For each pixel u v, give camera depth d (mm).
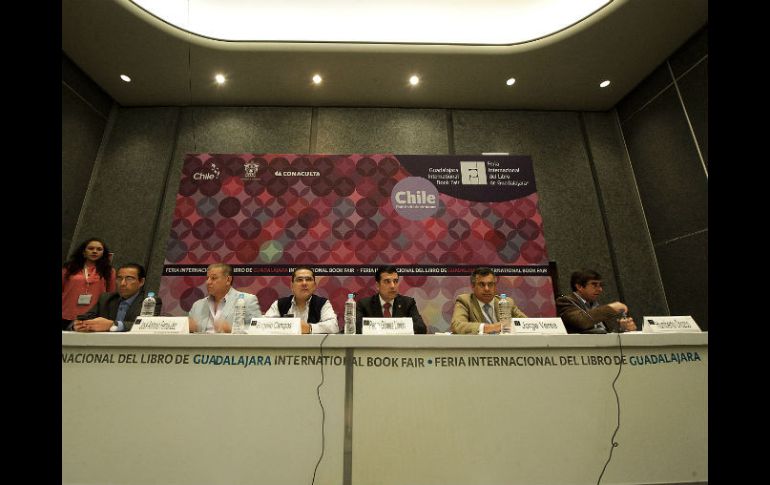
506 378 1365
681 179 3721
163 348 1348
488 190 4105
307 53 3828
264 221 3934
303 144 4395
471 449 1304
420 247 3898
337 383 1340
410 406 1328
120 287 2445
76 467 1238
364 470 1273
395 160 4188
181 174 4195
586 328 1947
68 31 3516
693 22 3473
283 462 1274
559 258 4109
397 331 1518
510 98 4465
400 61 3924
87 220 3992
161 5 3578
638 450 1325
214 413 1304
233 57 3852
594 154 4465
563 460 1305
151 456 1266
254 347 1354
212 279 2461
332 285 3773
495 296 2475
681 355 1420
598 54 3836
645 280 3996
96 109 4176
